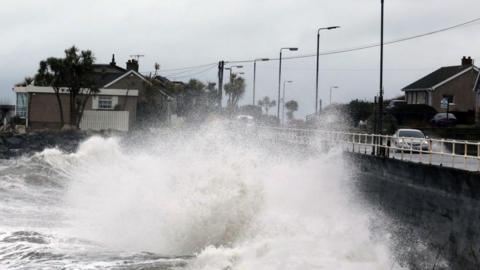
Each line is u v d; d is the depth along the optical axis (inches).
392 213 1402.6
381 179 1505.9
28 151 3245.6
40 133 3506.4
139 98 4192.9
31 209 1478.8
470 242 1024.9
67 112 3905.0
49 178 1941.4
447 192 1127.6
